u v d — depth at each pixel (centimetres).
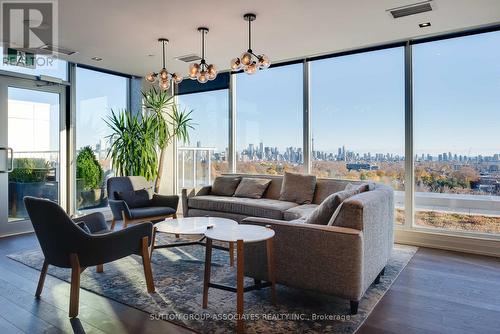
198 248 404
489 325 225
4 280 302
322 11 340
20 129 485
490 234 396
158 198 480
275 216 412
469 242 393
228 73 584
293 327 221
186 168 654
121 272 321
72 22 368
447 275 316
